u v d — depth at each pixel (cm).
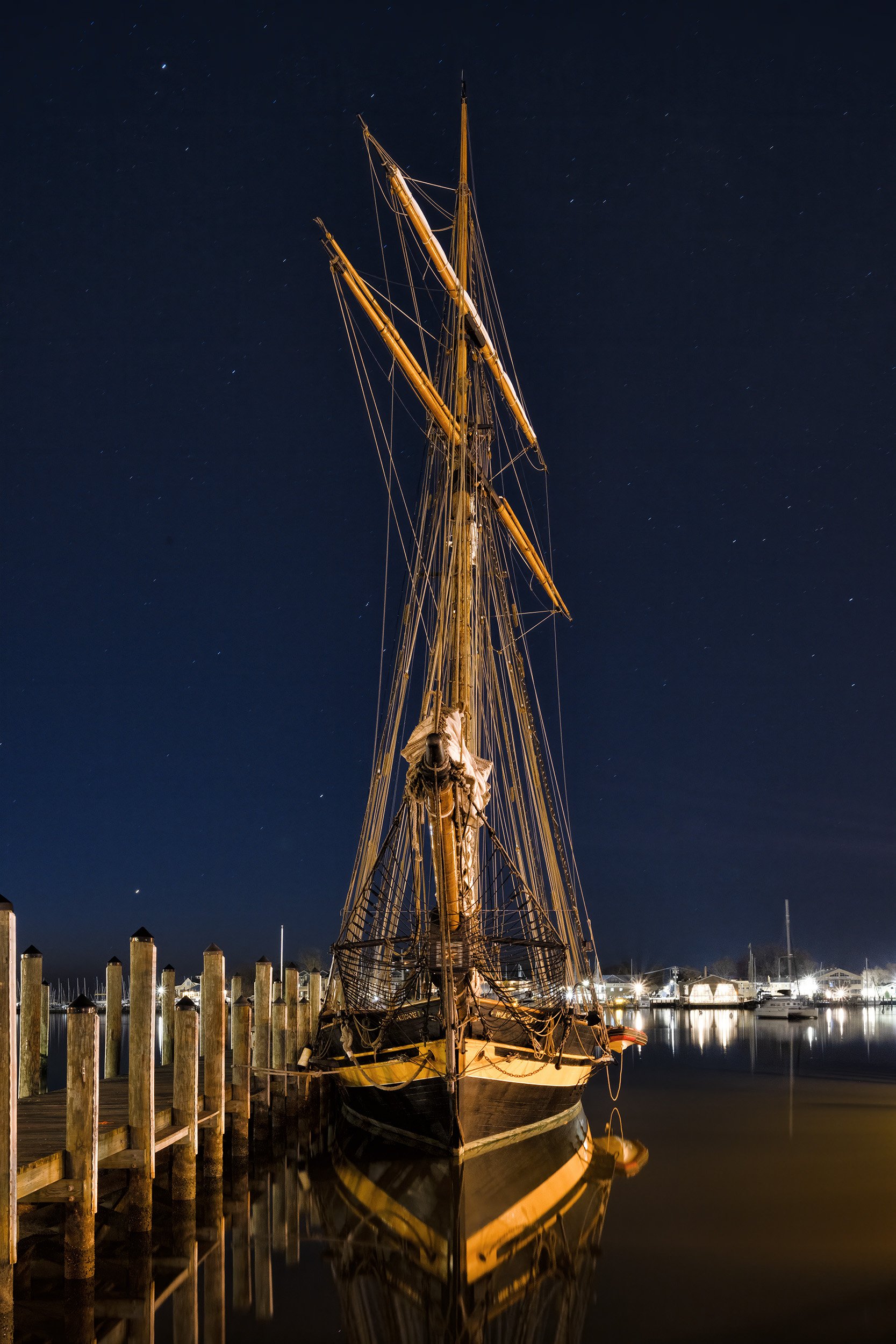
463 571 2972
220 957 2217
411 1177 2306
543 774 3412
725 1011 15412
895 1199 2192
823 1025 10556
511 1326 1459
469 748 2795
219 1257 1791
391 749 3011
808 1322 1451
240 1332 1455
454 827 2217
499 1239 1889
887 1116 3488
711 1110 3638
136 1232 1708
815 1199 2180
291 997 3503
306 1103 3073
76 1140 1491
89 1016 1516
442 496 3148
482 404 3381
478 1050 2244
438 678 2892
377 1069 2391
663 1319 1472
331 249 2900
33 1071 2278
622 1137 3038
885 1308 1509
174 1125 1938
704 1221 1997
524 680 3466
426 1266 1733
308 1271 1716
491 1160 2420
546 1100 2606
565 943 2739
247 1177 2402
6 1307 1228
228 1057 3653
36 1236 1664
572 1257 1769
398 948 2597
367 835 2962
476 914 2353
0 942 1252
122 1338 1433
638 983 17662
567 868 3344
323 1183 2352
